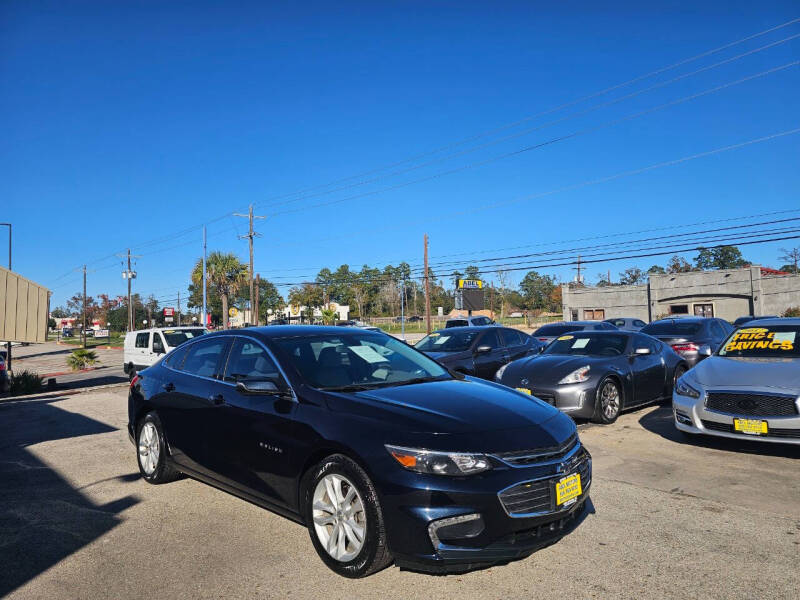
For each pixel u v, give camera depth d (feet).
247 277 172.14
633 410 29.48
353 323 161.38
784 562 11.69
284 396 13.43
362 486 11.02
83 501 16.74
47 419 32.09
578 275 250.57
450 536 10.32
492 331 37.04
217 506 16.06
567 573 11.42
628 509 14.89
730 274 129.29
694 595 10.46
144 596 10.94
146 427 18.57
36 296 49.01
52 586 11.43
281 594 10.88
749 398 19.29
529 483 10.85
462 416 11.58
